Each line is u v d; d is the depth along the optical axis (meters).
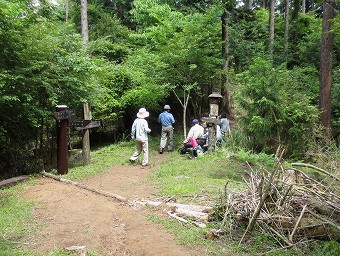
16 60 7.05
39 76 7.25
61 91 7.97
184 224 4.33
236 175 7.53
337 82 12.18
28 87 7.25
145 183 6.83
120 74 12.45
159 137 14.14
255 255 3.49
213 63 12.41
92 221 4.50
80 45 9.21
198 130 10.09
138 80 12.07
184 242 3.80
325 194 4.06
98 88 9.27
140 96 12.17
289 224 3.89
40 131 8.50
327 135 9.70
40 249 3.69
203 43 11.74
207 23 11.99
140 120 8.81
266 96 9.25
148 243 3.80
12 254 3.51
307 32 18.78
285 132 9.55
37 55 7.34
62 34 8.81
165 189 6.13
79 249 3.63
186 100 12.66
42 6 8.30
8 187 6.37
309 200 4.11
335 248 3.36
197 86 12.53
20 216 4.68
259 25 20.17
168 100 15.52
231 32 15.60
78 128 8.12
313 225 3.75
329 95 10.14
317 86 11.87
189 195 5.62
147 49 13.94
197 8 14.67
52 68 7.46
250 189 4.40
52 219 4.59
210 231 3.99
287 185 4.10
